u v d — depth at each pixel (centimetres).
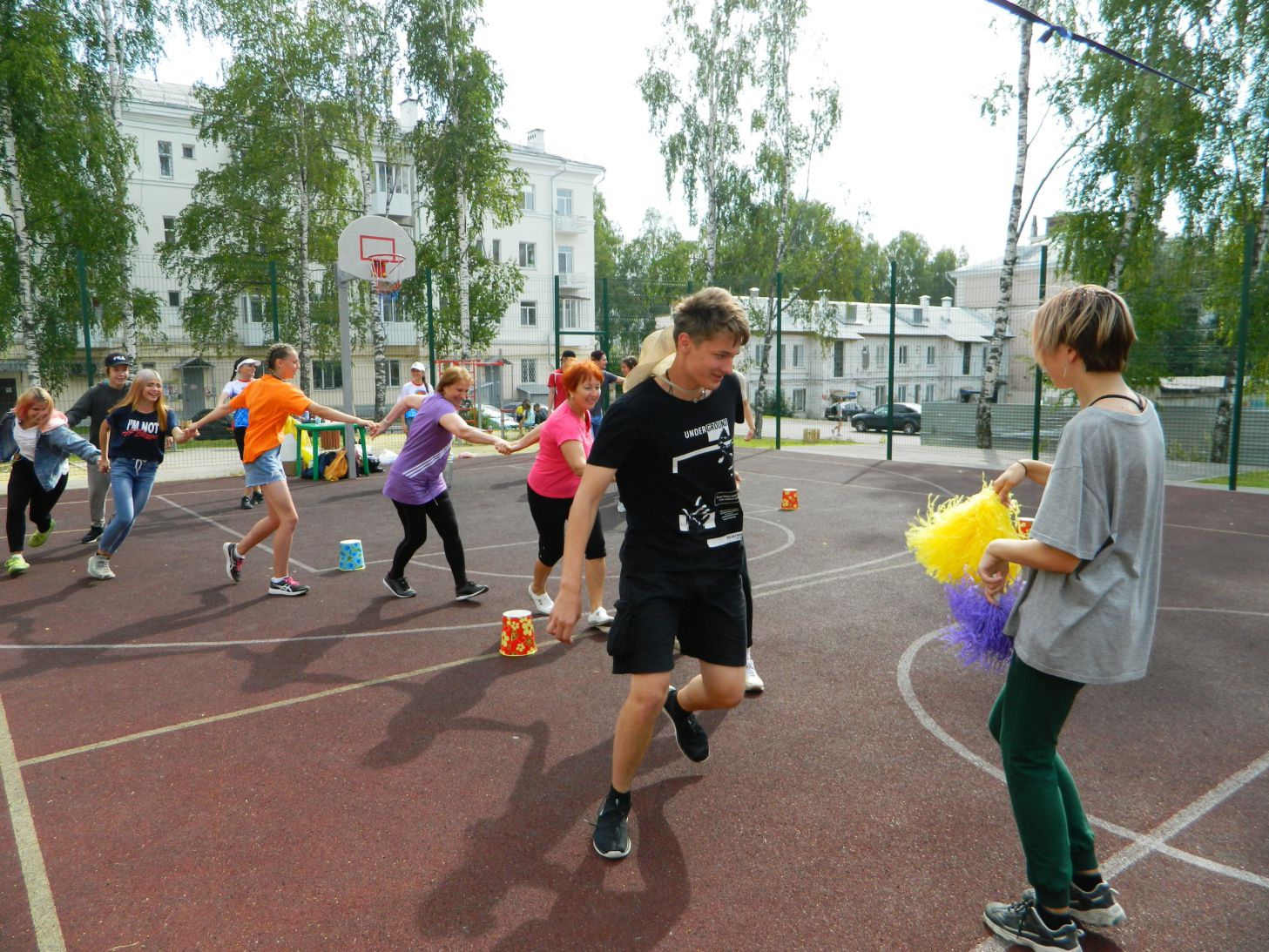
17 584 636
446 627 528
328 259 2530
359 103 2327
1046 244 1759
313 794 315
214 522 911
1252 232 1133
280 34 2269
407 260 1398
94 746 358
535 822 295
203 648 487
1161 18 1531
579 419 498
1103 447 199
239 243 2456
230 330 2512
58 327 1970
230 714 391
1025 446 1842
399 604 581
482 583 643
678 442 255
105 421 677
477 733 370
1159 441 207
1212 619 540
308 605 578
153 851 279
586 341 4144
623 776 270
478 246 2558
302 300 2364
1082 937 234
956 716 385
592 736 366
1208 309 1471
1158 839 282
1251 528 872
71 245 1959
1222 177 1639
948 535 256
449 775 330
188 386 2773
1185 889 254
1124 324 202
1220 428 1501
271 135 2295
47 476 668
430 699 409
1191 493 1140
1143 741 359
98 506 807
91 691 421
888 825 292
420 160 2473
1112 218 1728
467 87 2386
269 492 588
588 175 4475
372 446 1667
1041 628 210
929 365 4784
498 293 2580
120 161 2025
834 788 318
